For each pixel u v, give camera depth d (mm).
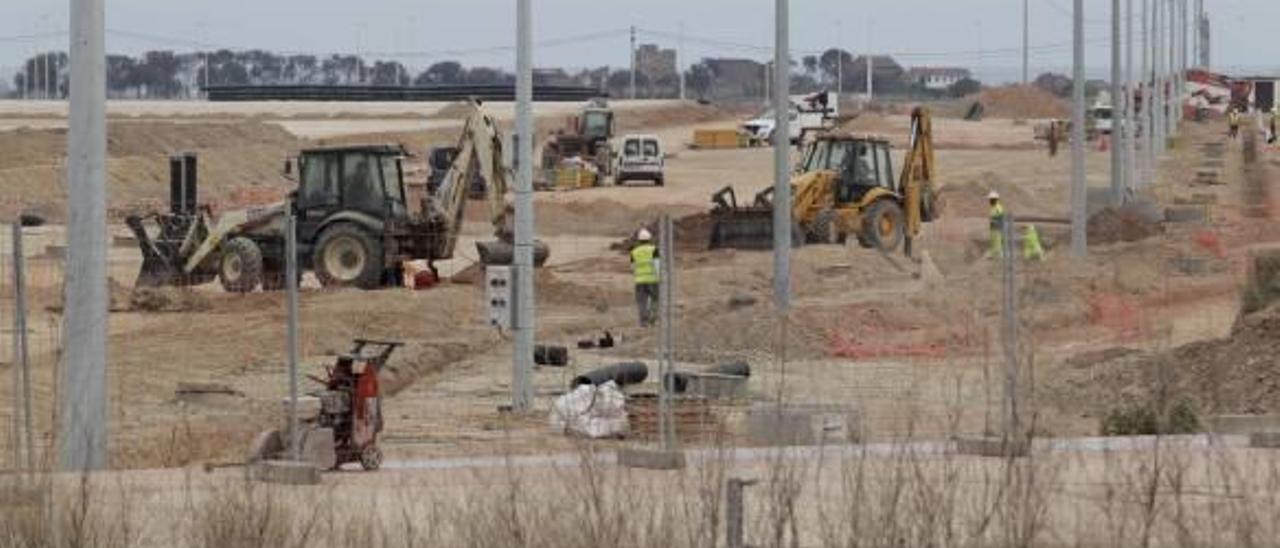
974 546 32938
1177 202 179375
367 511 39906
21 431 51000
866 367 75750
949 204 174750
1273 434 46500
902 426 54094
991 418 52188
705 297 107375
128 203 178375
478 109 114875
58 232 140250
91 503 38000
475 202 155000
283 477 46375
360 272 110125
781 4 87188
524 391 65000
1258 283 80375
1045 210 189500
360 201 111062
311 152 111625
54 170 186375
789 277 89250
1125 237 144750
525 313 65000
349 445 49719
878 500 35188
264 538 35438
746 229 133875
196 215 113000
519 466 45906
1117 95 150625
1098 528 34562
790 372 74188
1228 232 142875
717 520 33031
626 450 46312
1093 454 44562
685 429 56094
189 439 54625
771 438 53312
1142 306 100000
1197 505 36000
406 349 82250
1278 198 191000
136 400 66750
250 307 100125
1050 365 71625
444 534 37344
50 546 35531
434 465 50250
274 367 77062
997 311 95812
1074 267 113250
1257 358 62625
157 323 91500
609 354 82562
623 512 34656
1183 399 54156
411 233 111750
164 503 41906
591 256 138000
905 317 93188
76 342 48312
